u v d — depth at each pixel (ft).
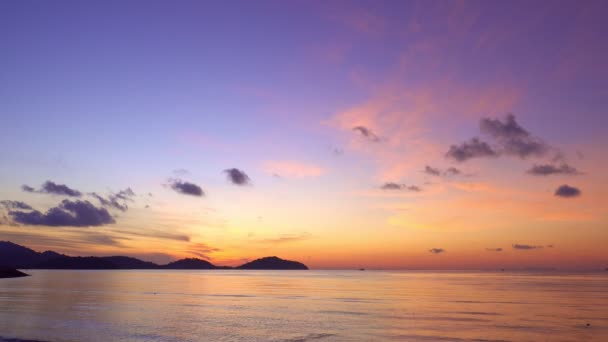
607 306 241.76
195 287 443.32
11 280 557.74
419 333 152.87
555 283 556.51
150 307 237.25
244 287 449.48
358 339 142.82
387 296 320.91
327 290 398.83
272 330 159.33
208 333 153.89
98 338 145.38
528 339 142.82
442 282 601.62
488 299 290.76
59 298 289.74
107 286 444.14
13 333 152.87
